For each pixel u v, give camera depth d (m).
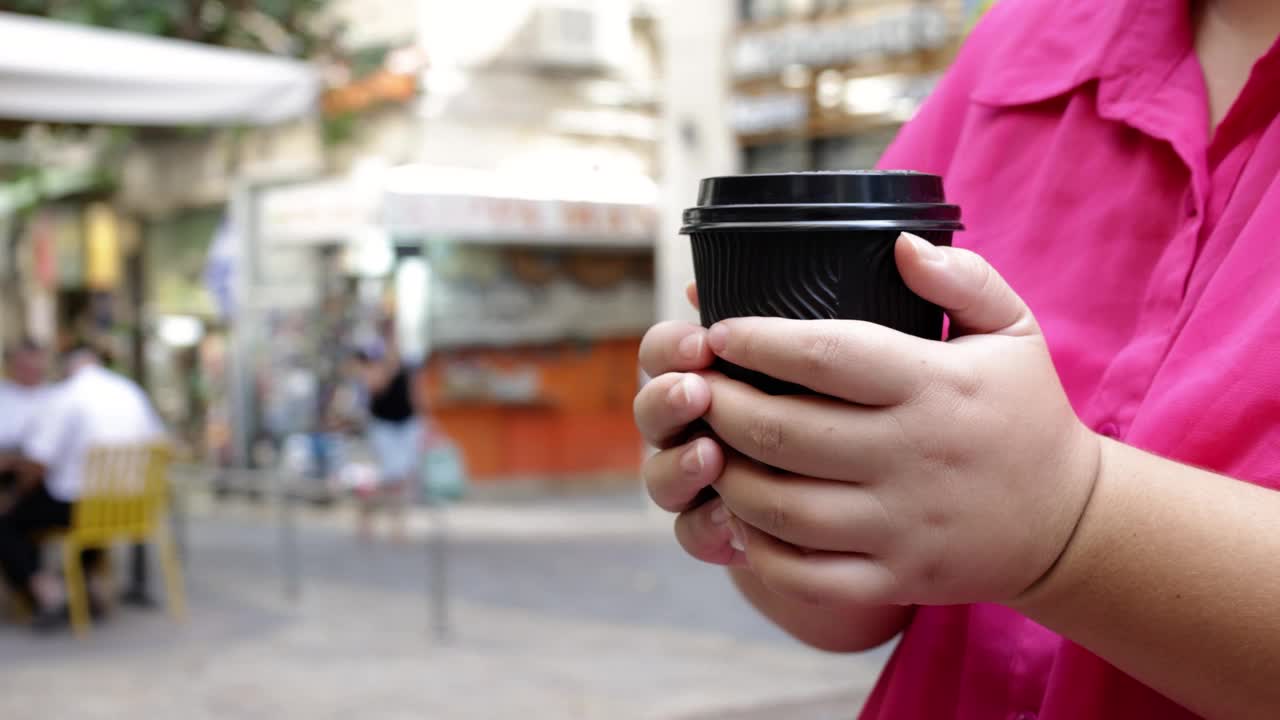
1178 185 0.84
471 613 8.10
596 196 15.48
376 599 8.66
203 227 16.56
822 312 0.66
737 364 0.64
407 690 6.10
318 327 15.14
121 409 7.79
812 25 11.35
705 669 6.31
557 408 16.28
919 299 0.66
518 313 15.93
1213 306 0.75
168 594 8.88
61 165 17.62
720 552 0.74
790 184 0.67
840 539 0.62
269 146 15.33
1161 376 0.76
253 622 7.88
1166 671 0.65
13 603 8.31
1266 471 0.69
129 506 7.80
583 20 14.77
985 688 0.87
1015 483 0.61
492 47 14.49
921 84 10.73
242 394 15.59
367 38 14.56
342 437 14.45
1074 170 0.89
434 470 11.84
